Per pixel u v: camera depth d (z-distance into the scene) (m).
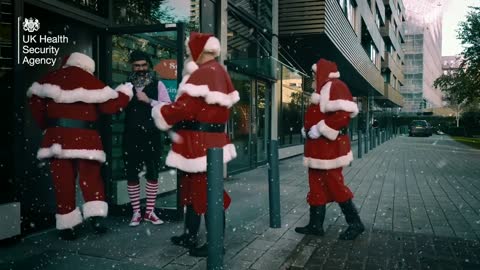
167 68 5.34
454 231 4.36
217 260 2.71
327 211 5.29
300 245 3.78
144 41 5.77
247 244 3.81
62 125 3.76
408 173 9.70
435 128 54.25
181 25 4.47
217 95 3.12
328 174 4.00
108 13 4.82
